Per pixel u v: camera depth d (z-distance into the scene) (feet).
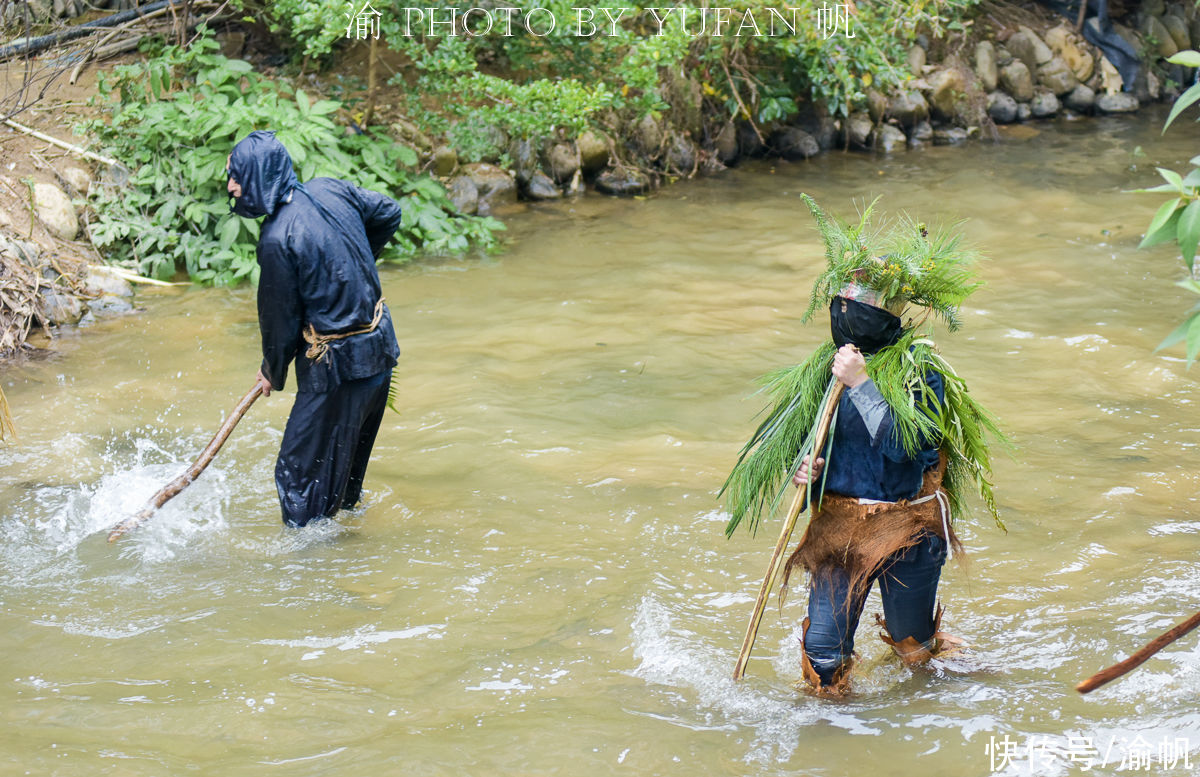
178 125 29.01
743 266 29.35
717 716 12.04
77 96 31.60
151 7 34.96
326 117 32.81
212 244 28.25
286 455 16.48
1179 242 7.77
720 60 38.65
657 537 16.17
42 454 18.94
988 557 15.44
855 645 13.48
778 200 35.73
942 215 33.55
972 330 24.56
